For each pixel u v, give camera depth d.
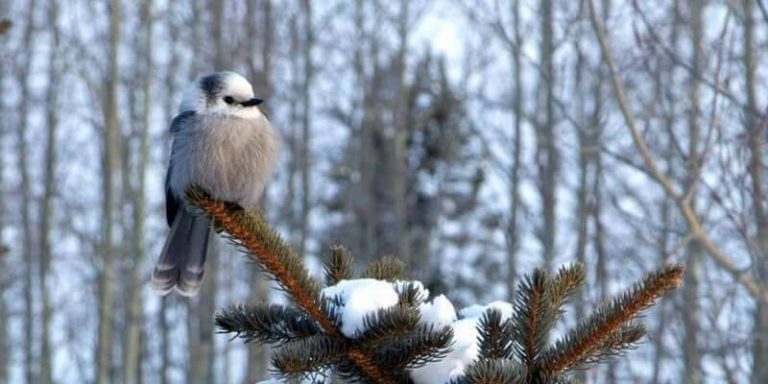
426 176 24.58
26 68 24.98
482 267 24.05
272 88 22.81
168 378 25.69
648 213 13.22
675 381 13.40
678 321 13.07
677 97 12.70
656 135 13.66
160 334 26.12
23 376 27.78
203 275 5.71
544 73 12.80
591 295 11.08
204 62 22.77
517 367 3.47
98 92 20.58
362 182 24.14
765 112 10.60
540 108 20.02
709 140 10.57
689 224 10.93
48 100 24.94
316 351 3.64
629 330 3.75
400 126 23.08
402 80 22.97
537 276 3.70
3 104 25.55
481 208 24.41
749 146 10.71
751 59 11.44
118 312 24.64
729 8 10.39
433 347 3.65
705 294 12.43
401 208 22.81
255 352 21.55
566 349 3.72
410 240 24.08
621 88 10.81
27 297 24.97
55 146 25.25
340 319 3.72
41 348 24.70
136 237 19.08
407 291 3.83
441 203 24.16
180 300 25.78
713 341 12.63
